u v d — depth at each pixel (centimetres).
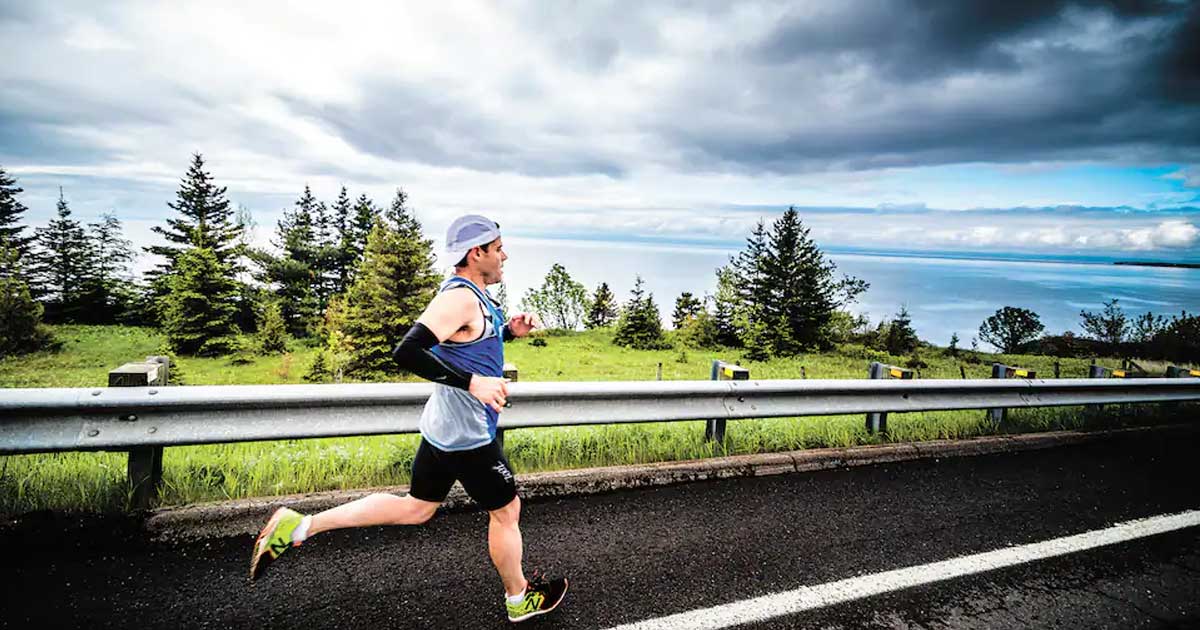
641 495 378
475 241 207
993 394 548
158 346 2809
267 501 310
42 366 2272
